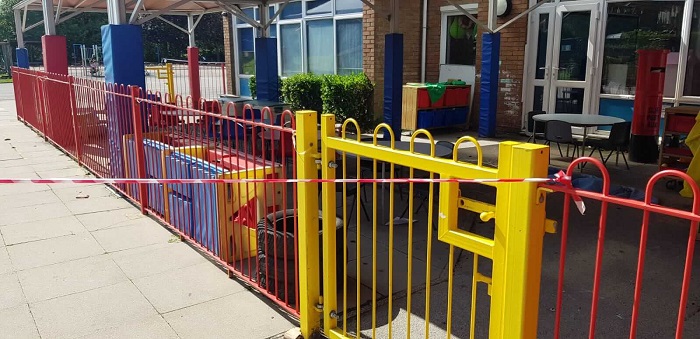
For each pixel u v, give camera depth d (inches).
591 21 338.3
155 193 203.0
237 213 162.2
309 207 116.3
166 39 1806.1
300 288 122.0
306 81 454.3
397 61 305.6
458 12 421.7
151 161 201.8
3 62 1483.8
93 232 193.2
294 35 520.1
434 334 124.0
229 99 399.5
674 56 313.3
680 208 211.9
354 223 200.1
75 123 293.3
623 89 335.9
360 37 454.9
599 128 350.6
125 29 233.6
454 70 431.8
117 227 198.4
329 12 476.7
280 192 169.9
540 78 372.2
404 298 141.6
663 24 314.5
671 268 156.7
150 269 161.0
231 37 592.4
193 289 147.8
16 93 491.2
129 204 226.8
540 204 73.7
